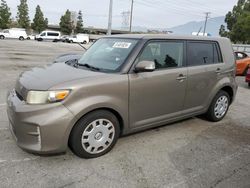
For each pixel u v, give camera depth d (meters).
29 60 15.34
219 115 5.50
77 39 51.91
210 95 5.11
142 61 3.80
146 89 4.01
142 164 3.65
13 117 3.40
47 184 3.12
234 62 5.57
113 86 3.64
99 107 3.54
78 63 4.39
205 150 4.18
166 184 3.24
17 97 3.58
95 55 4.41
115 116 3.81
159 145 4.25
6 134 4.32
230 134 4.89
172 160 3.80
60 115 3.26
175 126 5.13
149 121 4.22
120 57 4.00
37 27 86.62
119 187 3.13
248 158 3.99
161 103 4.29
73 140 3.50
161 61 4.27
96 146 3.69
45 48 28.20
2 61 14.16
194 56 4.77
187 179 3.36
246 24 52.31
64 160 3.63
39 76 3.67
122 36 4.53
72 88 3.33
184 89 4.57
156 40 4.22
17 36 48.62
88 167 3.50
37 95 3.29
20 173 3.29
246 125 5.44
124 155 3.87
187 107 4.76
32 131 3.26
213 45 5.18
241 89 9.63
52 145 3.30
